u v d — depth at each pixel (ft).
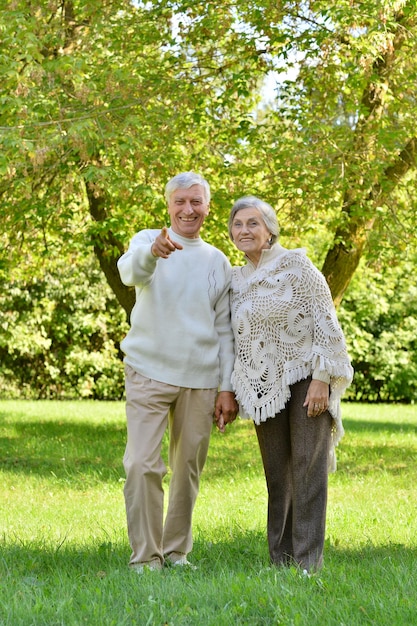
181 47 31.55
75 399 70.54
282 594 10.23
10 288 63.62
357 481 26.02
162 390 12.40
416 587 11.16
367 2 27.35
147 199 28.35
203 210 12.80
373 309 66.03
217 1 30.35
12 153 25.82
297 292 12.25
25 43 25.31
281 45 30.66
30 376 70.13
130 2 31.91
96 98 26.86
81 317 67.05
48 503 21.86
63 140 25.99
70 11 32.91
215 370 12.78
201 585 10.84
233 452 33.09
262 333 12.36
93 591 10.63
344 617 9.49
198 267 12.78
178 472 12.87
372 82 29.68
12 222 31.09
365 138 31.17
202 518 18.67
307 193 30.37
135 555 12.29
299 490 12.19
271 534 12.89
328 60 29.68
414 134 31.86
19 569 12.57
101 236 31.71
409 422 49.62
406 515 19.53
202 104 30.89
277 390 12.24
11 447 34.14
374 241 32.86
